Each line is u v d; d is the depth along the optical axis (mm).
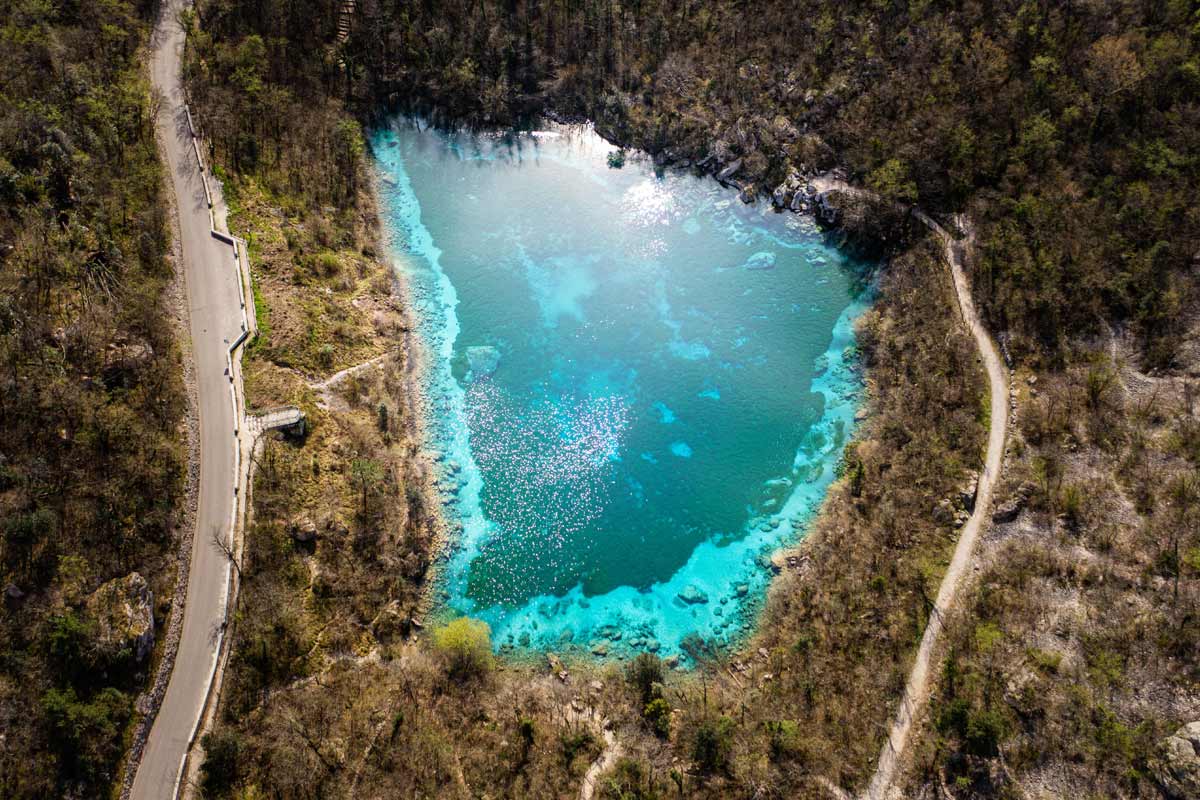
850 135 116438
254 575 73125
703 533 87062
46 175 88875
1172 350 86438
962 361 92625
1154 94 105000
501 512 88062
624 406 96938
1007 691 67875
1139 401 84750
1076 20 114312
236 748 64188
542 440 93750
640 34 128000
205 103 111062
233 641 69625
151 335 84062
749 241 114438
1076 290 93375
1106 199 99250
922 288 102188
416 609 80312
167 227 96000
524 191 120125
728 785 66750
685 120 122500
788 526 86875
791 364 100875
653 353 102062
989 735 64438
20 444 71125
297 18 127375
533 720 72125
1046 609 73000
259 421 82375
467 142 125750
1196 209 93812
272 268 96438
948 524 81125
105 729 61812
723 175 120438
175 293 90875
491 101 126062
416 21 129875
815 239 113938
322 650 72938
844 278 109500
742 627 80062
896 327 100438
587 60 128250
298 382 88000
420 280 108312
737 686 75438
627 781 67188
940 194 109000
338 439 86688
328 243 105125
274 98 115750
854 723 69562
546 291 108125
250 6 125375
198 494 76750
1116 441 82250
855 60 119500
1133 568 73375
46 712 60125
